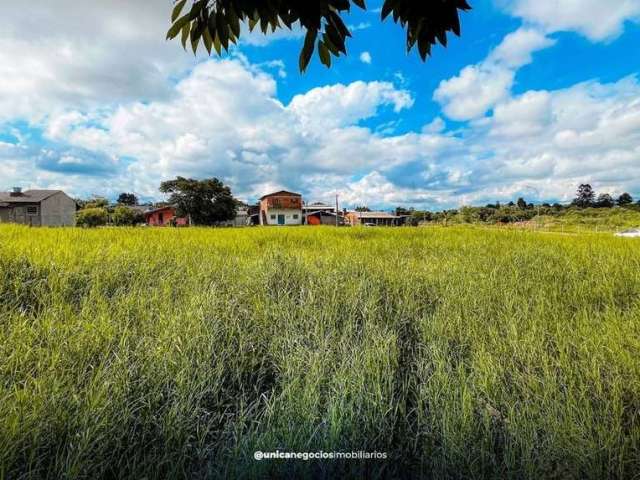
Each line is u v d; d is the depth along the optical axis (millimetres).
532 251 6355
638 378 2008
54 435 1515
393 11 1308
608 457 1506
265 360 2500
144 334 2533
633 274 4305
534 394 1892
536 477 1461
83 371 1966
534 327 2711
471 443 1617
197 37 1434
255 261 4941
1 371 1941
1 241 4852
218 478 1449
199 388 1932
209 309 2928
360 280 4070
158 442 1606
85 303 3027
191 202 38469
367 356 2232
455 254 6691
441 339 2697
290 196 52656
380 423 1724
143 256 4785
